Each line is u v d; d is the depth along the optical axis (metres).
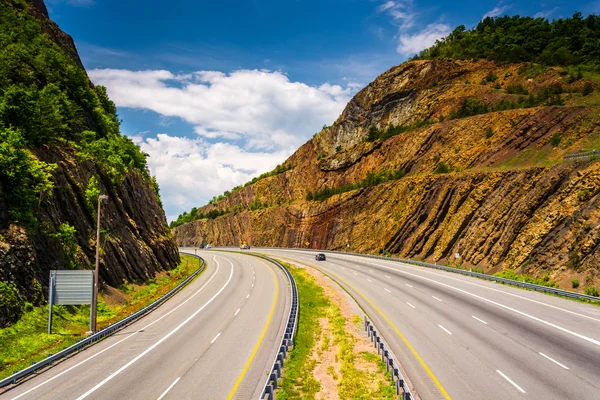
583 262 31.94
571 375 14.84
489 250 44.50
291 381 15.35
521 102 69.69
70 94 42.69
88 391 14.56
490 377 14.94
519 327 21.64
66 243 28.53
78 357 19.05
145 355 18.92
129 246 39.94
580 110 54.41
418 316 25.16
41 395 14.34
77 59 54.25
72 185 32.62
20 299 22.42
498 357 17.08
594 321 22.36
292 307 25.42
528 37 99.56
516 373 15.22
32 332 21.41
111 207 39.56
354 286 37.91
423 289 34.53
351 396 13.90
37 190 26.42
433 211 57.56
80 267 29.44
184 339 21.66
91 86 52.94
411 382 14.77
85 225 32.59
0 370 17.36
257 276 47.62
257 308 29.58
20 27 42.75
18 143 26.48
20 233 24.41
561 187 39.25
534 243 37.75
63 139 34.75
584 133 50.69
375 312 26.92
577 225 34.41
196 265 61.47
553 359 16.59
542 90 70.00
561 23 102.19
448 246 51.03
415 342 19.78
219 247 112.25
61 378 16.11
